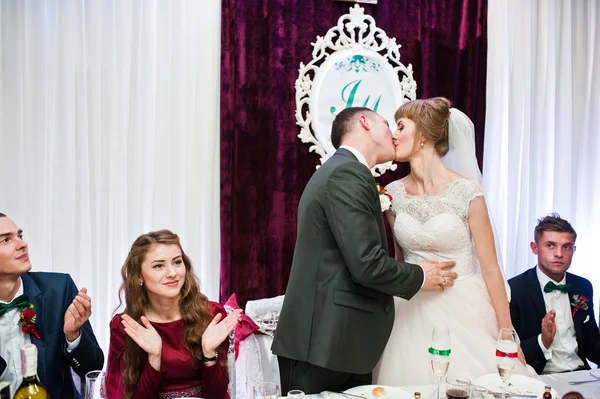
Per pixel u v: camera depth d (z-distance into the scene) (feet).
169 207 10.88
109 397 6.68
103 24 10.50
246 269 11.12
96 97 10.55
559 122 12.59
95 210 10.60
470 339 7.41
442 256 7.76
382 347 7.11
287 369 7.23
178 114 10.77
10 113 10.22
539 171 12.64
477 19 11.84
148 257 6.73
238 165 11.00
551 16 12.39
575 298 9.60
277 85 11.02
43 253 10.57
